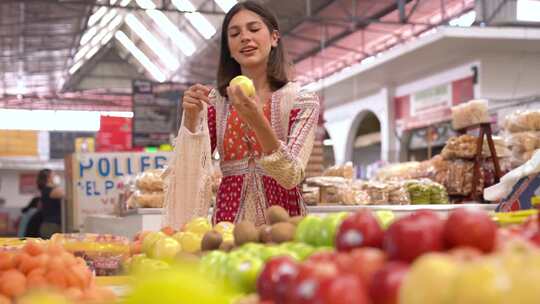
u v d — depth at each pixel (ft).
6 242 9.42
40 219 29.27
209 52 74.69
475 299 2.80
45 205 28.73
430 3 51.26
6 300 5.53
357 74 57.16
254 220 9.43
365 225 4.27
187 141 9.98
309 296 3.23
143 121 40.29
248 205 9.51
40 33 72.69
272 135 8.38
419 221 3.94
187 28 71.26
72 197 22.82
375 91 64.03
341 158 73.00
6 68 89.81
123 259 8.50
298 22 57.88
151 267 6.68
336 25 57.06
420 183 18.04
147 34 80.69
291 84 9.73
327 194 18.28
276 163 8.45
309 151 9.24
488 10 47.62
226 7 60.29
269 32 9.85
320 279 3.26
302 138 9.16
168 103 40.65
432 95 55.31
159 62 89.56
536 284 2.75
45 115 105.50
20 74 93.91
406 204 17.60
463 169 18.47
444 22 49.55
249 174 9.55
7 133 81.66
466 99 50.78
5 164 81.97
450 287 2.93
